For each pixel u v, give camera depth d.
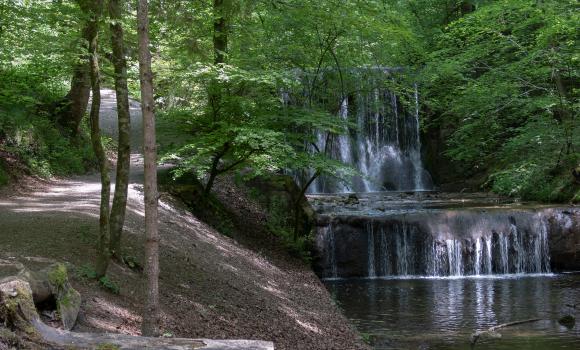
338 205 22.22
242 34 15.92
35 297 6.19
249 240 16.64
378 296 15.39
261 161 15.02
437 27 30.41
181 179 17.84
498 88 23.84
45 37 9.41
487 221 18.73
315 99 17.03
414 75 23.14
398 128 29.78
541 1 22.84
